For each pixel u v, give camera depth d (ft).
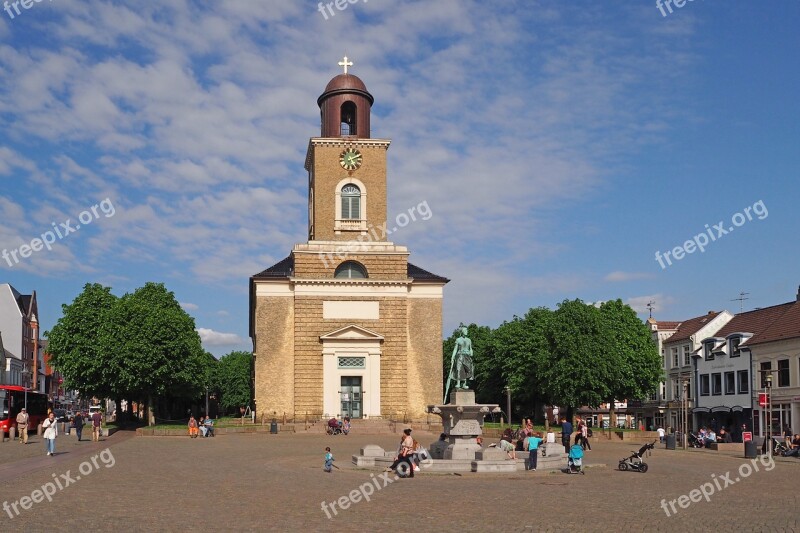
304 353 245.04
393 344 248.73
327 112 259.39
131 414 311.47
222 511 71.20
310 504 76.59
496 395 330.95
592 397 256.73
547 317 279.90
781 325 231.50
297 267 248.11
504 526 63.93
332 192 255.09
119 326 237.04
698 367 281.54
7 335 428.15
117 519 66.13
